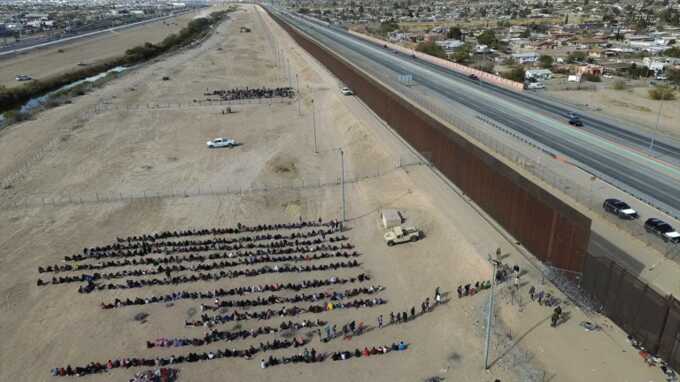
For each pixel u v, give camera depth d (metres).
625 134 66.81
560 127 69.56
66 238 51.75
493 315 35.34
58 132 89.44
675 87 104.88
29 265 46.53
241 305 39.53
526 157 55.97
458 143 55.84
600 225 41.09
